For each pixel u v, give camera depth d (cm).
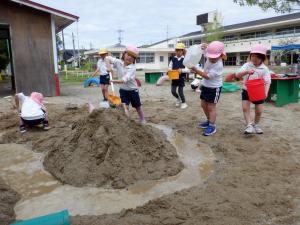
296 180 407
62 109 916
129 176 423
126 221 316
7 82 2453
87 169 432
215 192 377
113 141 460
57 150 495
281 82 924
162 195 381
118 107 596
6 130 691
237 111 854
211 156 512
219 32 4812
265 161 474
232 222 310
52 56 1308
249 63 619
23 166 483
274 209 333
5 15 1190
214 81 609
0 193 384
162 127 696
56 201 370
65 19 1418
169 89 1527
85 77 3006
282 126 680
